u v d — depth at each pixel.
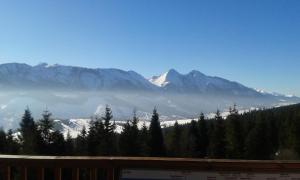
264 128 64.38
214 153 64.00
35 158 6.22
